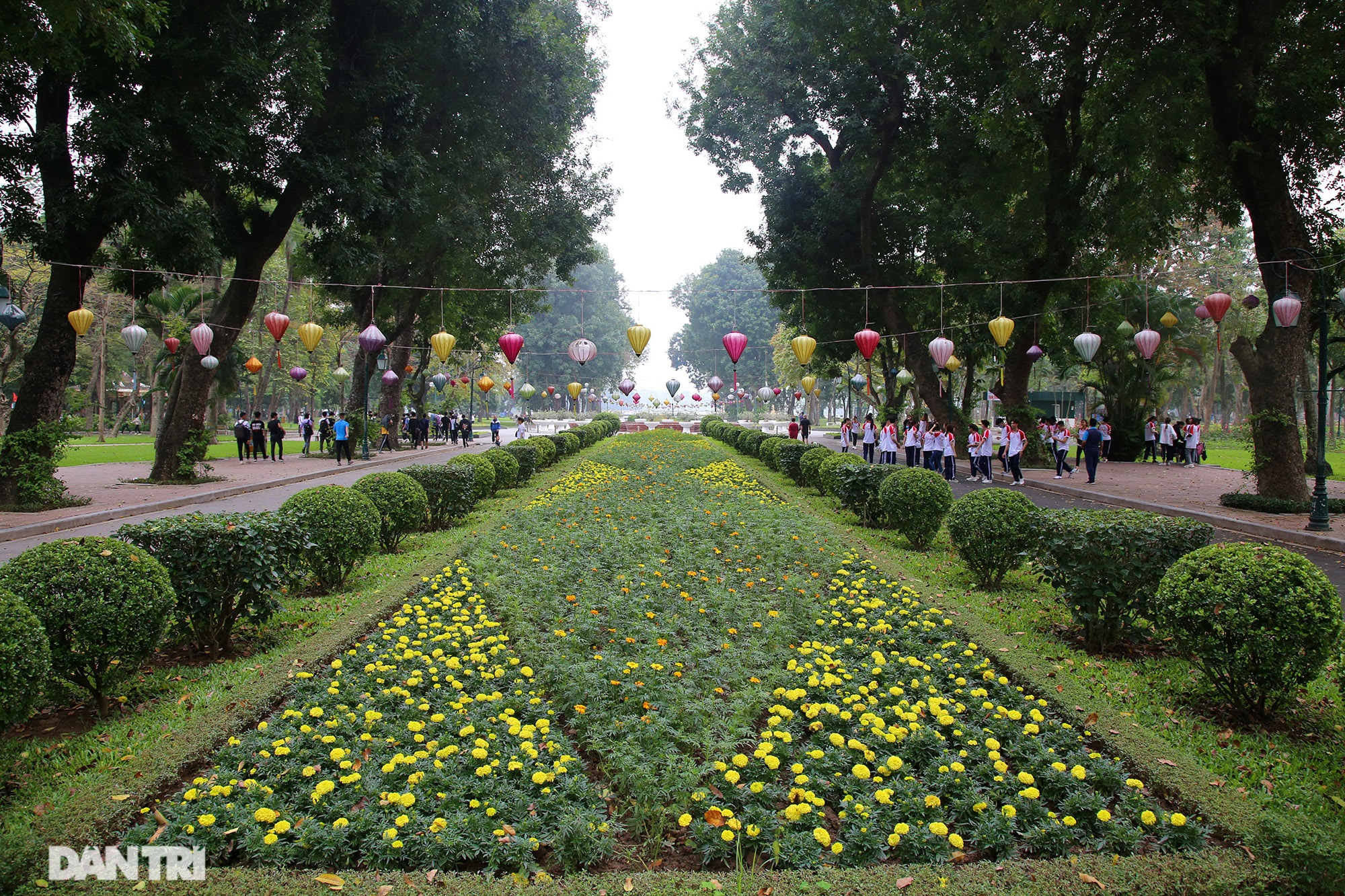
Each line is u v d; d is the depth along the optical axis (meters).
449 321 29.27
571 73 21.39
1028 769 3.68
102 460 24.12
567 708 4.36
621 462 19.72
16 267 28.00
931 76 18.58
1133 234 15.83
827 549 8.46
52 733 4.39
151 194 11.74
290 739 3.84
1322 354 10.81
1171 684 5.01
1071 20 13.06
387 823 3.18
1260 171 12.06
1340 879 2.73
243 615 5.71
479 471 12.74
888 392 27.53
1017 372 22.23
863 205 20.31
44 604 4.22
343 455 25.09
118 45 8.62
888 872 2.87
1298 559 4.39
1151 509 13.52
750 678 4.71
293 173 13.95
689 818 3.14
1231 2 11.98
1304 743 4.24
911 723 3.93
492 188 21.39
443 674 4.77
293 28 12.98
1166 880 2.81
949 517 7.82
